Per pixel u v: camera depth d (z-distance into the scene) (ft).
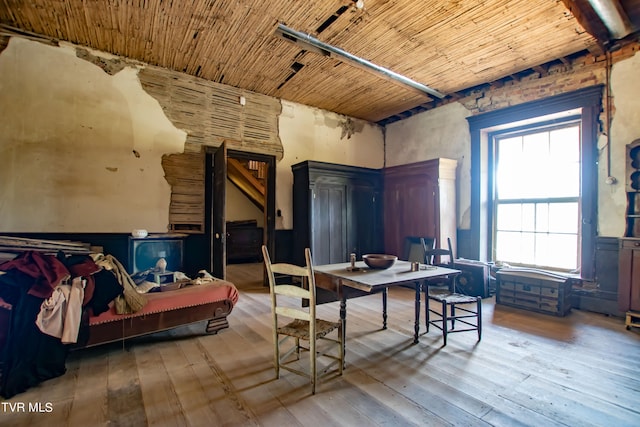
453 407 5.79
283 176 17.11
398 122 20.07
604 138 11.59
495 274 13.73
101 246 11.94
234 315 11.28
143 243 11.30
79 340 7.44
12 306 6.63
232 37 11.14
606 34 10.70
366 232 17.84
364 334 9.38
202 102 14.60
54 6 9.54
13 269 6.91
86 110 12.03
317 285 8.55
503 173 15.31
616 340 8.89
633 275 9.84
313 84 15.11
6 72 10.73
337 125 19.15
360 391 6.33
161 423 5.36
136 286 9.07
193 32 10.86
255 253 25.30
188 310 9.02
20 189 10.92
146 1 9.25
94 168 12.18
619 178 11.23
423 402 5.95
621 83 11.19
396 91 15.84
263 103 16.38
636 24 10.25
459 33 10.68
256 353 8.15
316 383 6.61
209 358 7.85
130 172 12.89
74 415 5.55
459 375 6.95
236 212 27.58
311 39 11.15
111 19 10.19
